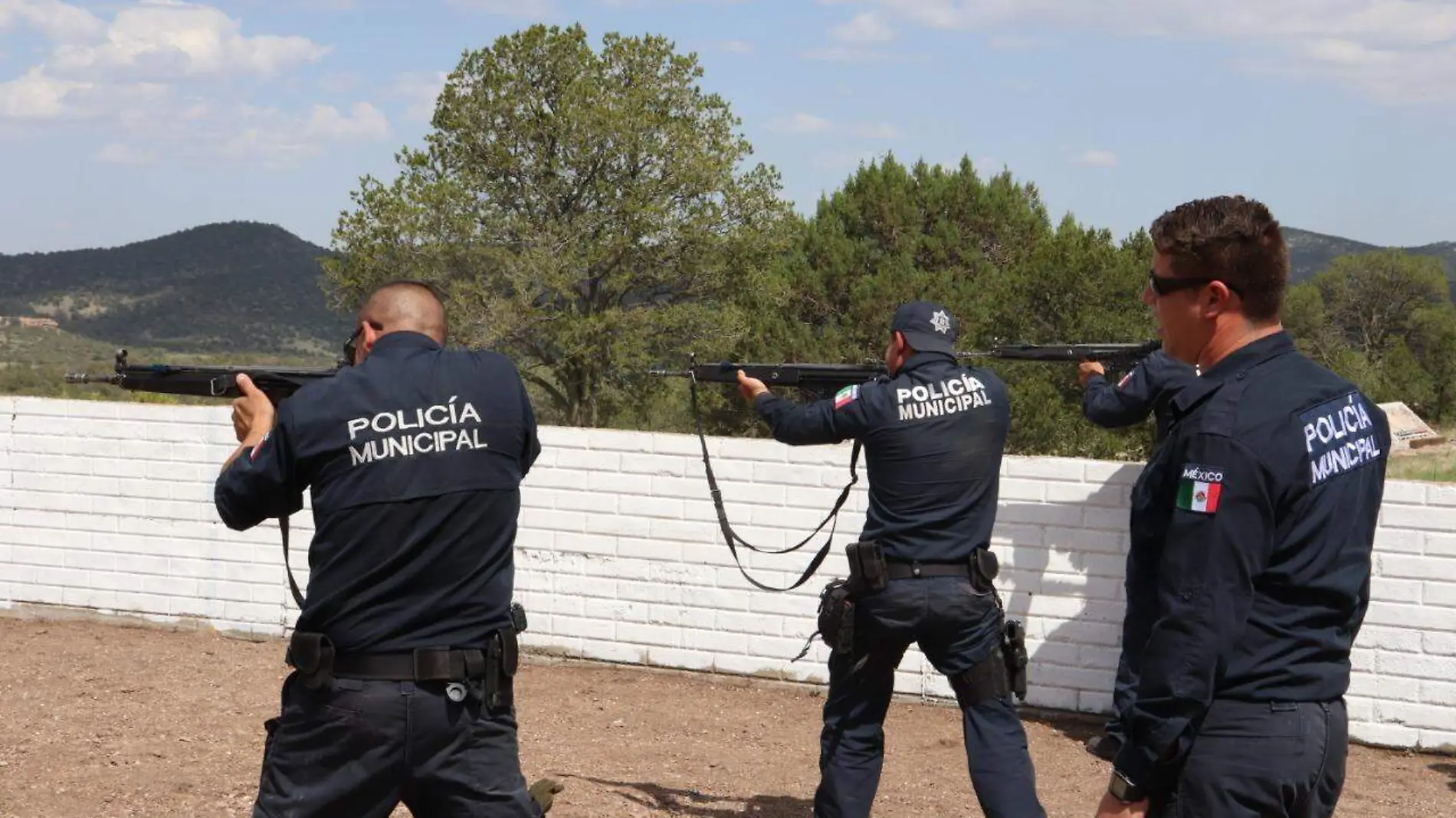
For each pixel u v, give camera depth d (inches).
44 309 5757.9
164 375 153.7
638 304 1142.3
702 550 286.8
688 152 1117.7
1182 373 213.3
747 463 283.4
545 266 1051.9
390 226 1047.0
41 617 330.6
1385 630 245.8
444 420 120.3
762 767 229.0
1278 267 94.9
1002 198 1129.4
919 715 268.4
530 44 1157.7
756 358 1058.7
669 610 289.9
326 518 117.3
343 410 118.5
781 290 1085.1
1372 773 233.0
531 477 298.7
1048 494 263.4
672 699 274.4
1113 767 97.3
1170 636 91.6
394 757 115.0
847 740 173.3
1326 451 91.4
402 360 123.6
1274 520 90.5
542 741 241.9
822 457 277.9
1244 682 91.6
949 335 176.9
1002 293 688.4
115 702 257.4
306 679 116.3
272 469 119.7
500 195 1151.6
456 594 117.8
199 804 195.6
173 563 321.7
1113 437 609.6
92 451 326.3
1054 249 673.6
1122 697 103.4
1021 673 170.9
